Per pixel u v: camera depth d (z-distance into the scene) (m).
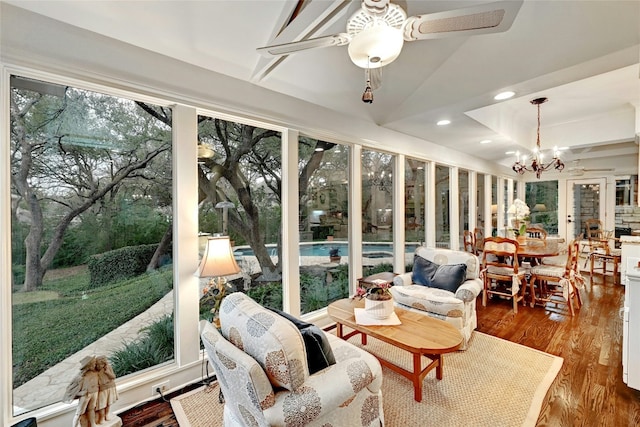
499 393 2.07
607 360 2.49
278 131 2.89
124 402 1.96
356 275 3.61
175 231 2.22
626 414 1.85
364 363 1.54
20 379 1.69
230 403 1.49
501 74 2.40
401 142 4.10
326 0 1.71
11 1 1.58
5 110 1.62
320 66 2.65
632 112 4.27
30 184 1.73
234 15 2.01
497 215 6.89
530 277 3.96
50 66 1.70
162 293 2.21
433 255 3.34
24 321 1.71
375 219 3.94
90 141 1.92
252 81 2.56
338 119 3.30
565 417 1.84
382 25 1.42
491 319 3.45
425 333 2.05
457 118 3.38
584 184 6.93
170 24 1.95
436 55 2.72
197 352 2.27
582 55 1.98
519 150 5.18
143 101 2.10
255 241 2.74
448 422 1.81
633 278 2.00
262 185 2.80
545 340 2.89
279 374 1.26
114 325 2.01
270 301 2.84
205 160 2.43
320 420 1.35
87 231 1.92
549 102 3.95
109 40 1.89
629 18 1.81
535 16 2.17
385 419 1.84
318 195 3.31
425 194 4.73
